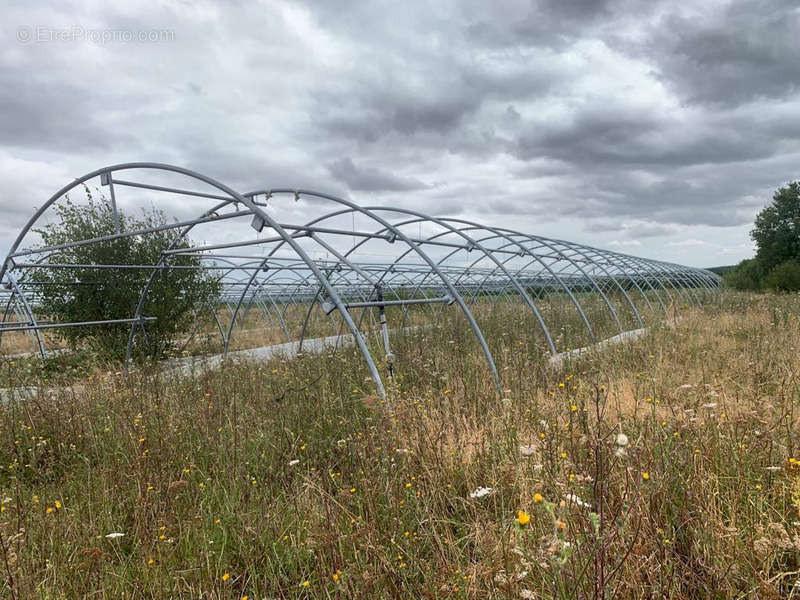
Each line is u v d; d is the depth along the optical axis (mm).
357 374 7375
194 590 3029
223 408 6047
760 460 3539
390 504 3389
